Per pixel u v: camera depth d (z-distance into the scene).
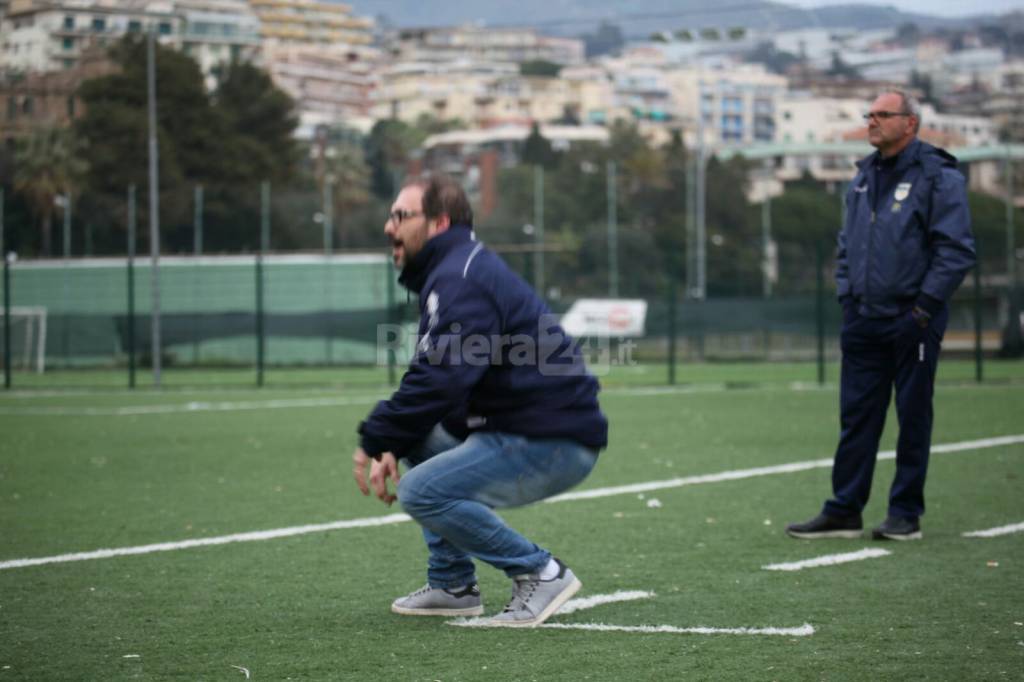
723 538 8.41
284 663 5.49
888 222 8.12
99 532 8.79
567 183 81.88
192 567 7.56
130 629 6.09
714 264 72.00
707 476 11.46
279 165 77.62
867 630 5.96
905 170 8.12
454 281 5.56
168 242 69.19
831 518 8.41
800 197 81.50
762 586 6.95
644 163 83.81
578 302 34.09
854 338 8.30
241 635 5.97
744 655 5.55
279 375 32.09
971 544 8.10
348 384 27.03
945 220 7.98
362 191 86.00
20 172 66.38
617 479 11.28
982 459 12.41
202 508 9.88
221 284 44.22
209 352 37.84
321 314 37.50
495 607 6.57
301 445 14.66
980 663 5.40
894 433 14.77
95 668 5.43
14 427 17.22
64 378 31.86
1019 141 135.12
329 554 7.94
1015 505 9.63
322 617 6.34
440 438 6.04
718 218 79.06
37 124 68.75
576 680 5.18
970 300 38.50
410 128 144.50
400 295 32.56
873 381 8.30
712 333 34.16
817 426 16.16
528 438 5.71
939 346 8.22
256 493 10.70
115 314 38.72
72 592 6.89
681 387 24.69
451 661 5.49
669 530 8.70
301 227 72.25
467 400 5.79
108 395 24.12
